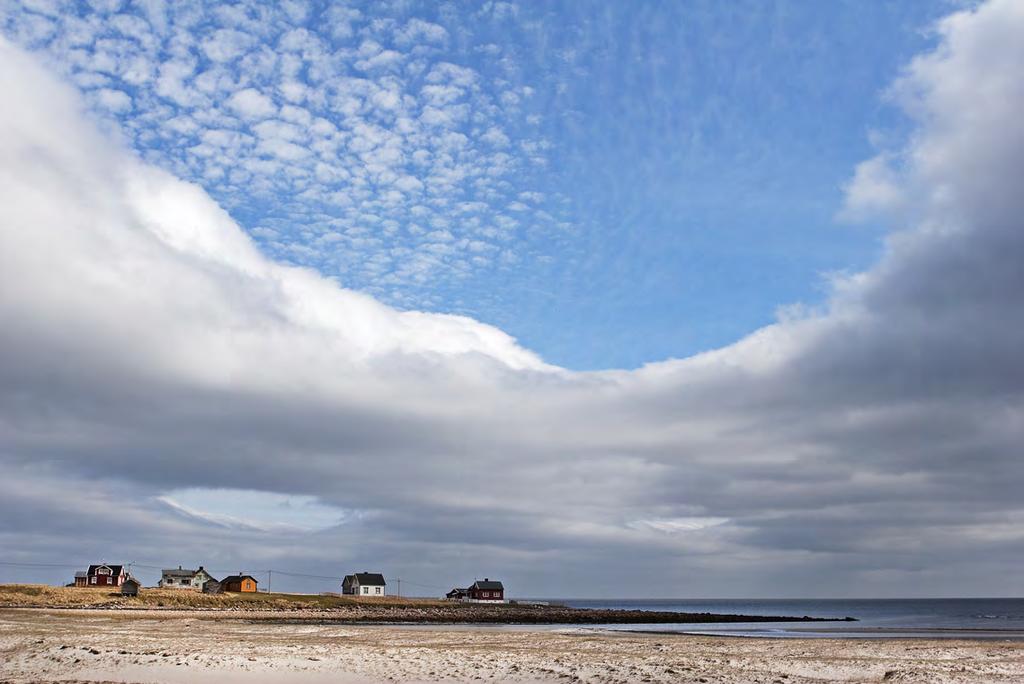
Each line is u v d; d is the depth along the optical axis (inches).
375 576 7283.5
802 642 2667.3
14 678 1562.5
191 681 1560.0
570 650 2156.7
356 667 1729.8
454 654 1958.7
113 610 4707.2
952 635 3905.0
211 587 6988.2
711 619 6176.2
